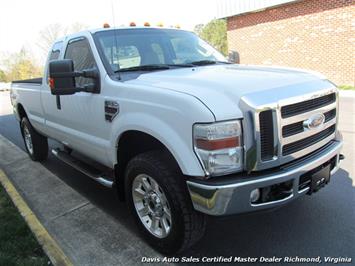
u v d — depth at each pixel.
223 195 2.52
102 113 3.52
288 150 2.77
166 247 3.13
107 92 3.42
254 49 16.84
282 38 15.48
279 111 2.61
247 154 2.56
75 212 4.18
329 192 4.21
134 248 3.36
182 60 4.17
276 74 3.14
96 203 4.39
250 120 2.52
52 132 5.04
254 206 2.62
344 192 4.19
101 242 3.49
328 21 13.70
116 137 3.34
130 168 3.25
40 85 5.07
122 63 3.70
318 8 13.90
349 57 13.36
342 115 8.51
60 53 4.49
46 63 4.88
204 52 4.49
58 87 3.38
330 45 13.85
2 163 6.39
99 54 3.68
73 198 4.59
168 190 2.88
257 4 15.60
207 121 2.48
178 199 2.85
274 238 3.36
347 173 4.75
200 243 3.35
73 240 3.56
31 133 6.00
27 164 6.19
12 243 3.48
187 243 2.96
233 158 2.55
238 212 2.60
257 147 2.54
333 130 3.35
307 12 14.29
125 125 3.15
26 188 5.07
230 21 17.72
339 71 13.80
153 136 2.88
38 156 6.15
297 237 3.35
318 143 3.07
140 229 3.41
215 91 2.67
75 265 3.15
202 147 2.53
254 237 3.40
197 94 2.65
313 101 2.93
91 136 3.89
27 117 6.05
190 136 2.58
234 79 2.91
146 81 3.21
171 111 2.71
